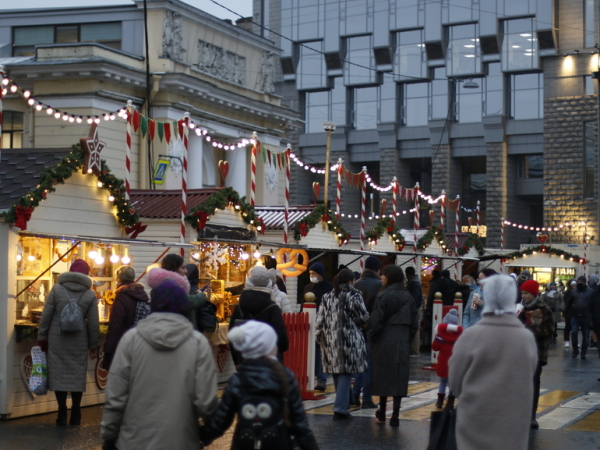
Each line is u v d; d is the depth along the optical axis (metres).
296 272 18.09
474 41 56.16
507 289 6.14
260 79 39.09
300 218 20.80
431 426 6.69
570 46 53.62
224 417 5.37
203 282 16.27
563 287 29.83
